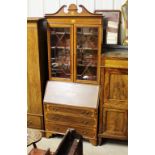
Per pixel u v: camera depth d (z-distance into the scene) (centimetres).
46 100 302
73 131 183
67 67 302
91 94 288
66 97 296
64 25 281
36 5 326
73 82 300
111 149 293
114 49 305
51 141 307
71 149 167
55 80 306
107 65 270
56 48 298
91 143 300
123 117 283
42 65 304
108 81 276
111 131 292
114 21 300
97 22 269
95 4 307
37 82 302
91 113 287
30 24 281
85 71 297
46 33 308
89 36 283
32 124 320
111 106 283
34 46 288
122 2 298
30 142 227
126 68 264
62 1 317
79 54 292
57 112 302
